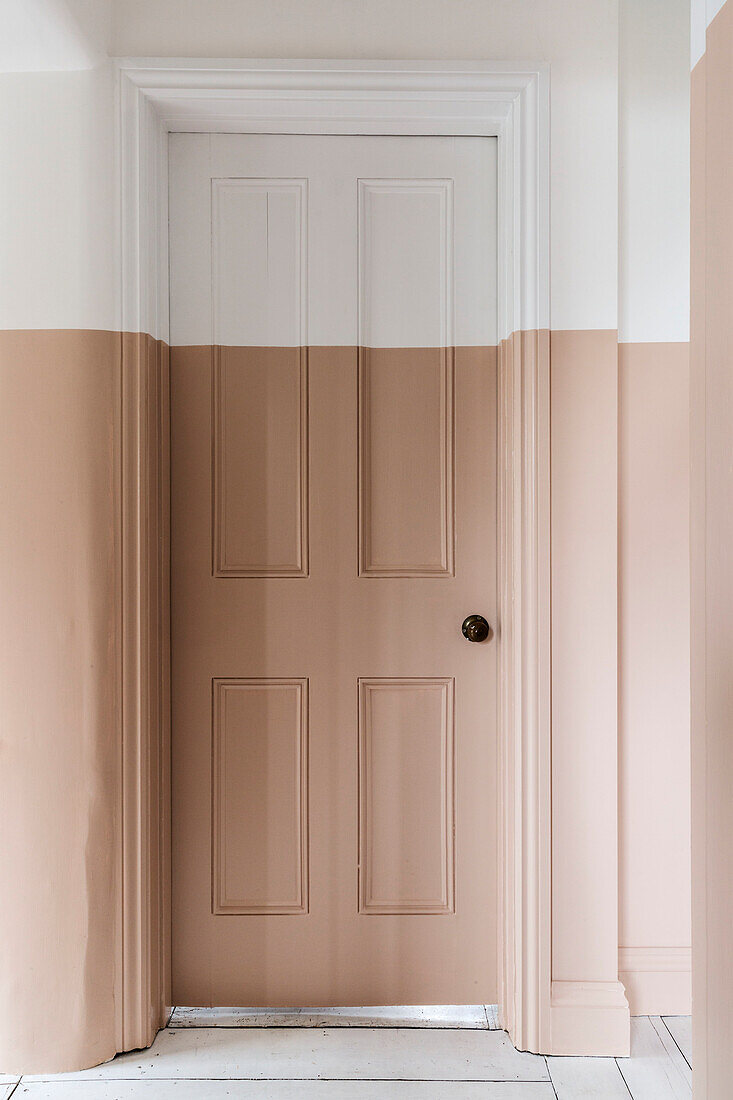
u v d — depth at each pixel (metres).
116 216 1.87
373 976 2.05
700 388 1.11
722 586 1.04
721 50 1.02
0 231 1.85
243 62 1.87
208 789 2.05
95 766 1.87
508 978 1.99
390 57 1.89
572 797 1.92
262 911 2.05
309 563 2.04
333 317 2.03
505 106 1.92
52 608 1.86
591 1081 1.81
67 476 1.85
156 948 1.96
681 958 2.04
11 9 1.60
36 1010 1.85
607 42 1.89
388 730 2.05
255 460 2.04
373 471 2.05
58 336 1.85
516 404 1.92
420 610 2.05
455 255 2.04
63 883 1.86
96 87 1.85
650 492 2.02
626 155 1.99
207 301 2.03
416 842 2.06
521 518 1.92
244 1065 1.87
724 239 1.02
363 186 2.03
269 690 2.05
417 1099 1.75
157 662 1.95
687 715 2.03
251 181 2.02
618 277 2.00
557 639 1.92
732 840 1.01
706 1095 1.09
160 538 1.97
